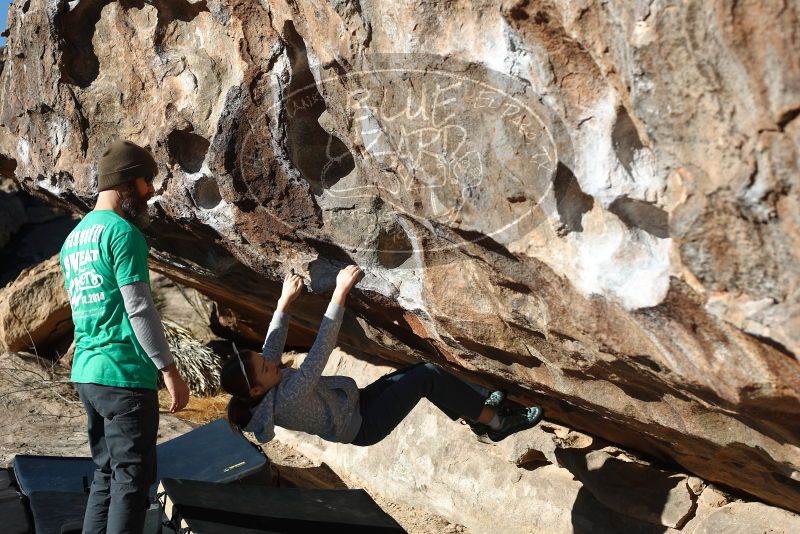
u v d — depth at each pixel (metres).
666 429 2.93
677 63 1.67
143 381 3.01
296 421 3.33
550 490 4.23
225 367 3.26
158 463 4.57
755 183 1.64
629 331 2.28
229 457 4.59
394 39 2.33
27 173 4.63
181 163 3.45
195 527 3.32
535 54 2.01
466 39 2.18
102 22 3.57
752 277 1.79
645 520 3.76
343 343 5.21
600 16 1.78
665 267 2.03
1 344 7.60
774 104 1.55
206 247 4.37
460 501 4.63
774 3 1.49
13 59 4.23
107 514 3.15
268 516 3.57
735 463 3.05
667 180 1.87
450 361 3.64
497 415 3.57
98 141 3.82
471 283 2.80
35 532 3.75
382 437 3.52
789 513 3.33
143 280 2.93
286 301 3.40
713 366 2.11
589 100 1.99
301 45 2.72
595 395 2.96
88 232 2.97
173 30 3.27
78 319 3.04
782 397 2.04
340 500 3.86
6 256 11.73
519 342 2.89
